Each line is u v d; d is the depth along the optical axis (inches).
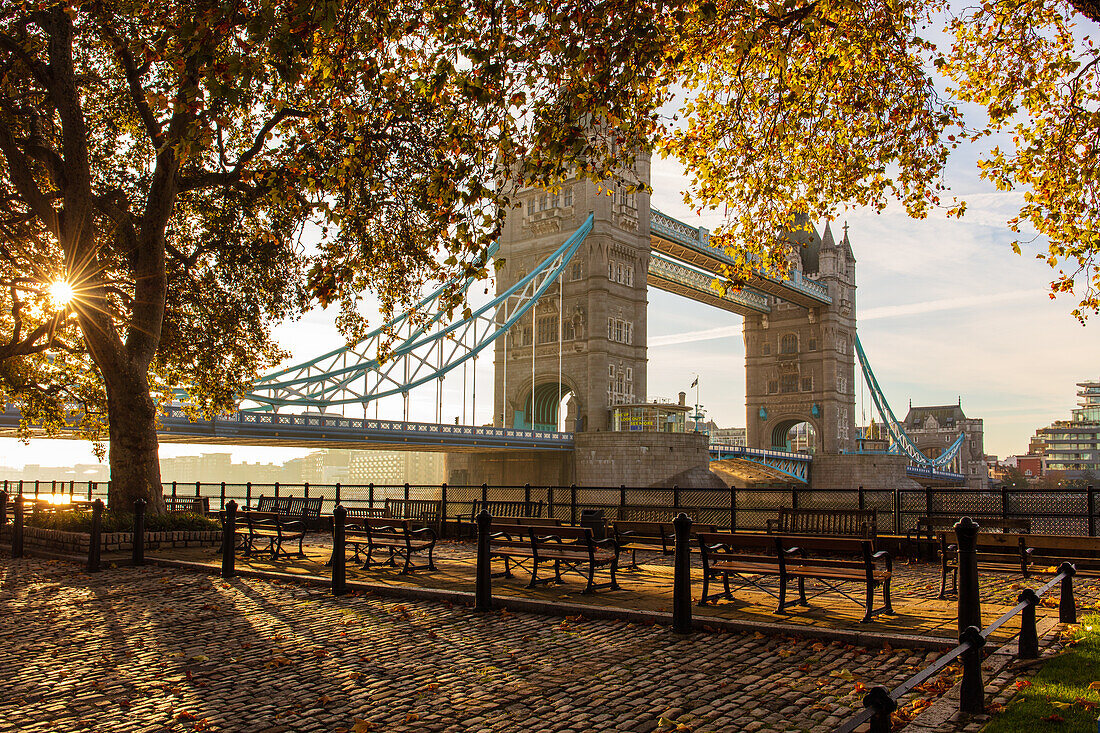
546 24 388.2
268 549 668.1
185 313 922.7
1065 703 217.6
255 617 402.0
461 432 2721.5
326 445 2564.0
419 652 325.1
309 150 540.1
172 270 895.7
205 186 777.6
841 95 545.0
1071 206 521.3
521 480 3444.9
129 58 718.5
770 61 517.0
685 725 230.1
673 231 4124.0
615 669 293.7
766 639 333.7
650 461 3176.7
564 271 3752.5
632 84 394.0
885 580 363.6
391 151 734.5
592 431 3351.4
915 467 5260.8
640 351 3762.3
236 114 710.5
